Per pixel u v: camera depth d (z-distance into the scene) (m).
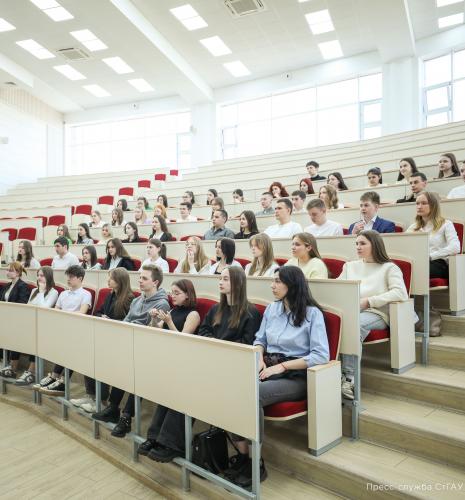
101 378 2.20
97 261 4.34
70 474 2.03
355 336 1.84
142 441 1.99
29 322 2.83
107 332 2.15
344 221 3.34
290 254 2.96
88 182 9.64
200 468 1.71
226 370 1.56
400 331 2.04
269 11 7.07
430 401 1.89
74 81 9.67
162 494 1.82
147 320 2.40
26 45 8.04
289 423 1.98
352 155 6.54
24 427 2.61
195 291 2.52
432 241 2.57
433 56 7.98
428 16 7.25
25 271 3.65
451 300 2.38
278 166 7.29
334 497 1.56
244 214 3.50
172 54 8.19
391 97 8.18
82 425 2.52
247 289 2.32
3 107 10.09
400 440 1.70
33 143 10.84
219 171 7.98
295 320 1.85
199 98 10.03
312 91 9.46
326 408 1.70
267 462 1.80
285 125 9.80
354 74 8.75
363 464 1.59
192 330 2.22
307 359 1.73
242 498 1.58
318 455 1.66
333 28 7.60
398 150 5.69
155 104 10.80
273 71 9.38
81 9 6.54
